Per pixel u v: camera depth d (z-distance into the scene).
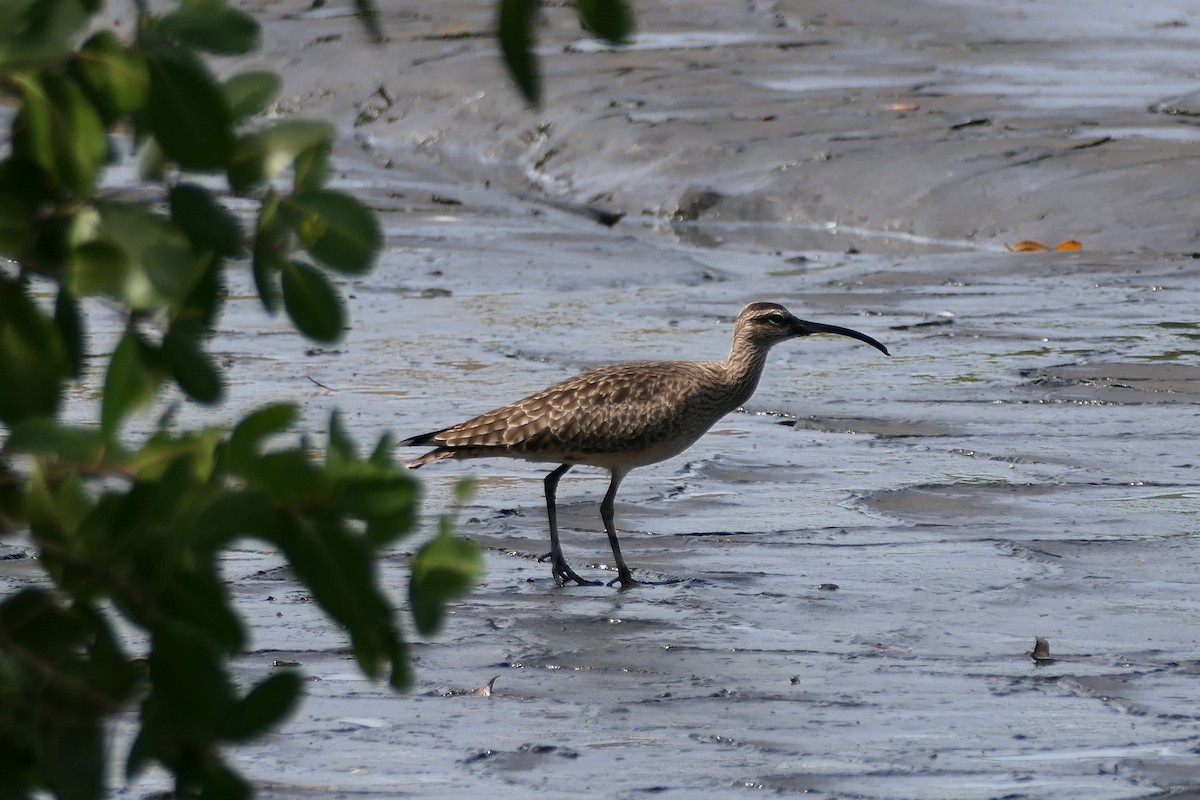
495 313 24.84
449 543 4.63
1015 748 9.37
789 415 18.83
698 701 10.22
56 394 4.44
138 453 4.28
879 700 10.22
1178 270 27.67
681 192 34.62
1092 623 11.75
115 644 4.43
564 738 9.58
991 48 47.16
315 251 4.53
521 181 38.44
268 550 13.82
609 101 40.44
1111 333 23.14
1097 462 16.62
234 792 4.57
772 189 34.06
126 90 4.15
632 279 27.84
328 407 18.52
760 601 12.38
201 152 4.19
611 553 13.77
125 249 4.23
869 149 35.03
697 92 41.03
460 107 42.00
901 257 29.42
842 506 15.12
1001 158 33.59
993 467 16.48
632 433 13.32
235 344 22.33
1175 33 49.06
